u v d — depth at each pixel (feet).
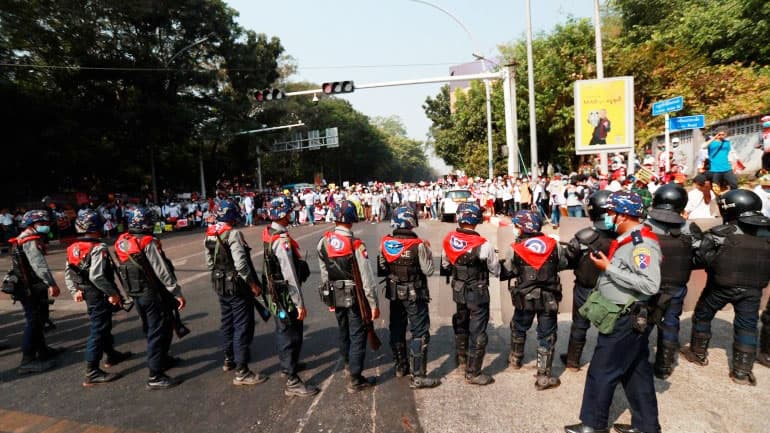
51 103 68.08
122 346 18.04
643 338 9.87
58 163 70.49
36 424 12.26
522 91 78.84
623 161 57.31
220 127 104.78
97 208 64.03
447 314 20.18
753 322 12.71
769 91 48.49
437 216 74.13
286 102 144.97
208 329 19.71
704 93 56.13
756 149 38.91
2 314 24.25
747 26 59.62
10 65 63.00
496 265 13.02
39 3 67.46
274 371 15.15
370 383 13.78
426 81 49.34
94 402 13.42
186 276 31.42
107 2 74.38
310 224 72.90
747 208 12.63
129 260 13.82
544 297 12.82
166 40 89.81
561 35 72.74
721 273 12.87
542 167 98.22
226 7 104.99
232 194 102.83
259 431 11.44
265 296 13.56
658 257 9.58
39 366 15.97
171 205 78.13
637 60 64.34
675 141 48.88
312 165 201.98
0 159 66.18
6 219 53.88
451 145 131.23
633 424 10.30
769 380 13.08
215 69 98.27
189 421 12.09
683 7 73.26
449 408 12.17
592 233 13.23
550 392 12.88
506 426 11.19
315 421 11.84
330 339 18.01
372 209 73.36
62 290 28.76
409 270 13.05
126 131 82.48
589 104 38.37
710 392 12.50
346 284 13.11
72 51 72.90
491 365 14.85
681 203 12.98
